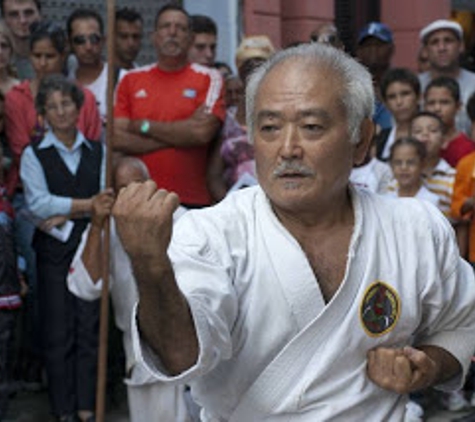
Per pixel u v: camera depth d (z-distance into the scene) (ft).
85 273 19.49
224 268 9.07
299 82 8.96
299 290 9.17
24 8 25.57
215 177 23.72
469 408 23.00
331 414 9.28
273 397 9.25
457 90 25.36
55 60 23.44
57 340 21.43
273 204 9.46
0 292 20.80
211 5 35.06
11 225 21.25
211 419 9.77
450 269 9.96
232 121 23.70
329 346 9.23
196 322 8.20
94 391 21.63
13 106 22.81
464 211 22.88
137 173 19.95
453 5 44.42
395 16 43.57
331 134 8.99
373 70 28.89
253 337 9.22
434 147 23.59
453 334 10.29
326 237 9.48
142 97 23.22
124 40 26.35
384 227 9.62
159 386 19.17
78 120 22.82
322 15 39.14
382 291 9.46
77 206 21.43
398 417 9.77
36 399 23.56
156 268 7.96
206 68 23.65
